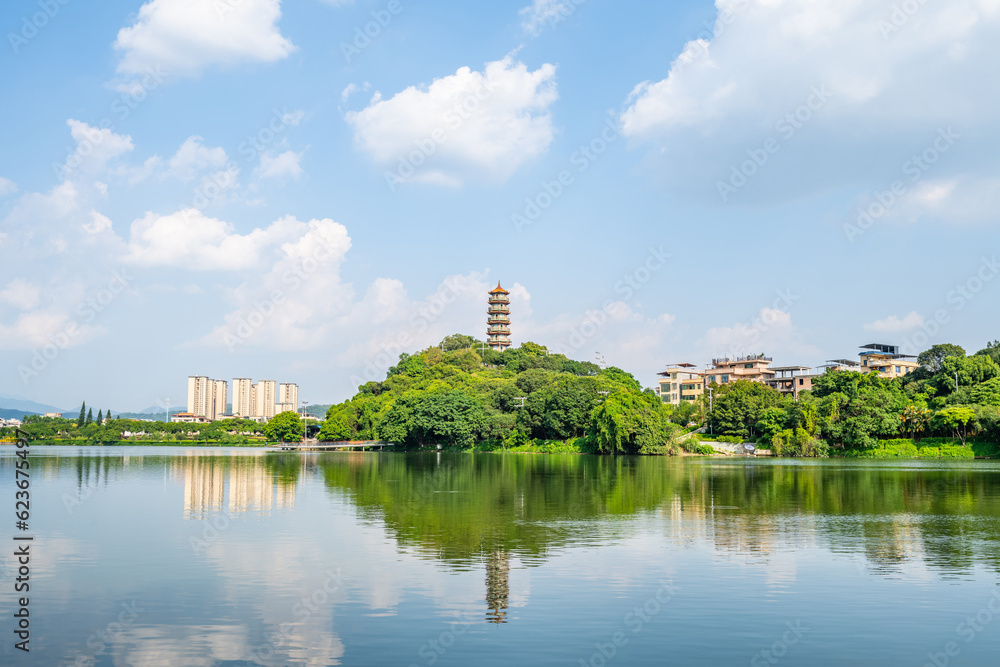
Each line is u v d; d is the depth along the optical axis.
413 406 181.62
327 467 105.25
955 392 148.50
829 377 155.00
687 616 24.53
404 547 36.19
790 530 41.91
